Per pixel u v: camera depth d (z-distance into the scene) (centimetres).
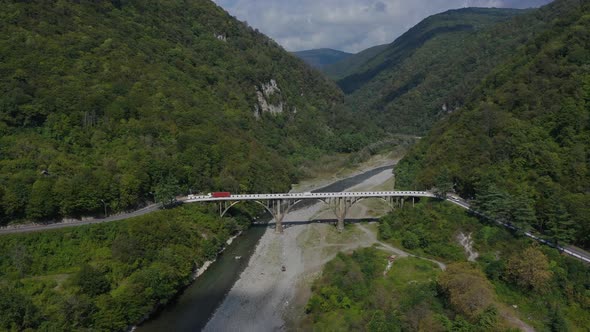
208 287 9369
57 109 11469
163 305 8500
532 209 9550
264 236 12512
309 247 11531
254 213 14025
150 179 11544
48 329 6291
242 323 7962
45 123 11169
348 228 12900
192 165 13012
